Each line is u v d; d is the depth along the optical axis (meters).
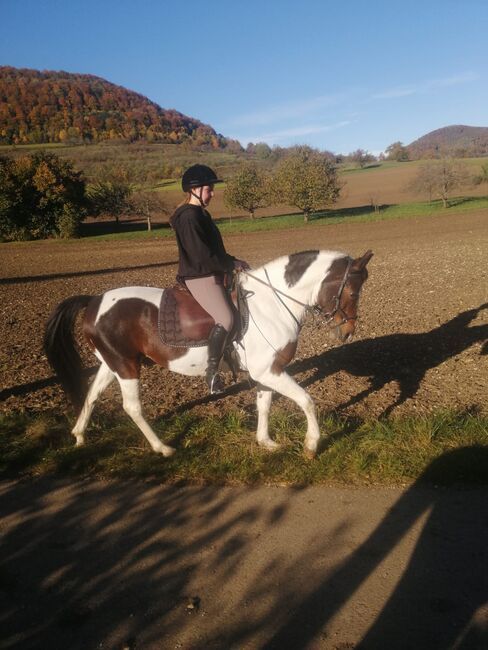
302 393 4.83
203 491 4.54
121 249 33.19
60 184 44.66
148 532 4.04
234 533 3.97
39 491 4.65
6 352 9.20
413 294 12.80
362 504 4.27
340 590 3.37
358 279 4.68
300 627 3.10
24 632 3.15
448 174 48.94
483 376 6.99
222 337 4.52
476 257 18.53
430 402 6.22
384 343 8.76
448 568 3.52
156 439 5.07
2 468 5.00
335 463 4.73
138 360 4.98
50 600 3.39
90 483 4.75
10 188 43.03
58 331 5.00
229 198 49.53
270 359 4.77
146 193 49.56
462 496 4.31
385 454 4.82
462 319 10.01
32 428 5.60
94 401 5.30
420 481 4.53
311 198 44.38
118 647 3.02
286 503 4.32
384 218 43.16
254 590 3.40
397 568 3.54
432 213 43.88
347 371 7.46
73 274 21.31
